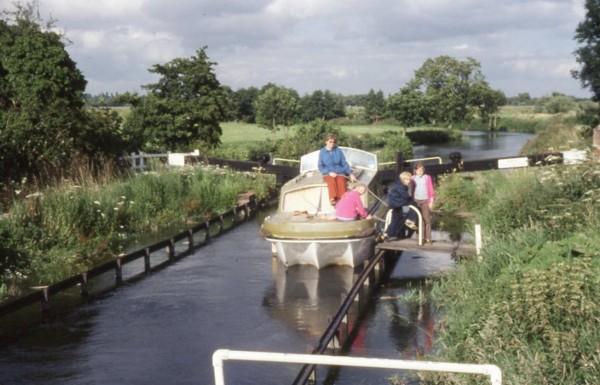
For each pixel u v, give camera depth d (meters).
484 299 9.30
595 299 7.76
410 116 97.44
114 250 16.98
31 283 13.81
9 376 9.17
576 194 13.81
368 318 11.42
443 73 120.88
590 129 35.53
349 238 14.41
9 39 24.06
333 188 15.84
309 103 115.44
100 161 23.59
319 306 12.34
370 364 4.69
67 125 22.62
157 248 15.77
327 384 8.68
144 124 34.19
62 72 23.66
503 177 23.34
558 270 8.14
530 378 6.76
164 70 35.22
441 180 24.89
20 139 21.09
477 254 12.02
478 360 7.52
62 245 16.17
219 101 35.66
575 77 39.22
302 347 10.21
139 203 20.30
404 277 14.27
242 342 10.48
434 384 7.81
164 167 25.20
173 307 12.44
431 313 11.55
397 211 15.03
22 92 23.09
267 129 77.69
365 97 125.88
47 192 17.86
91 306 12.55
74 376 9.17
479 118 125.12
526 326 7.73
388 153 42.06
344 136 52.56
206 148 35.03
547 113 135.00
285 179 28.86
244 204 23.77
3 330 11.20
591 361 6.87
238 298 12.97
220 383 4.87
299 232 14.51
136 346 10.36
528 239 11.21
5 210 17.61
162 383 8.92
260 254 17.08
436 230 19.50
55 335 10.91
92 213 17.72
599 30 38.12
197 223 21.12
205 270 15.34
